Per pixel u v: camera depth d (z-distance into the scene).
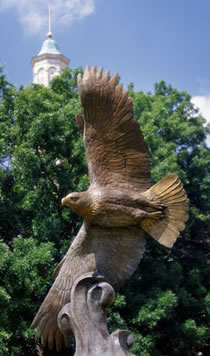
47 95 16.92
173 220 7.08
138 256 7.31
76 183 15.71
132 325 15.02
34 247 13.41
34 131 14.59
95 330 6.85
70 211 15.58
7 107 18.22
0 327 12.43
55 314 7.38
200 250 21.27
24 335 12.59
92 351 6.69
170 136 20.86
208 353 18.84
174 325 16.83
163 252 18.02
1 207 16.09
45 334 7.49
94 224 7.26
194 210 20.34
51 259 13.03
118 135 7.13
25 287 13.18
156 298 15.42
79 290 7.07
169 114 22.91
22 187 16.23
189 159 22.00
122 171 7.23
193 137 22.00
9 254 13.21
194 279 18.08
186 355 17.41
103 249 7.30
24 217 16.58
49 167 15.33
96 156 7.18
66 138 15.20
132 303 15.34
